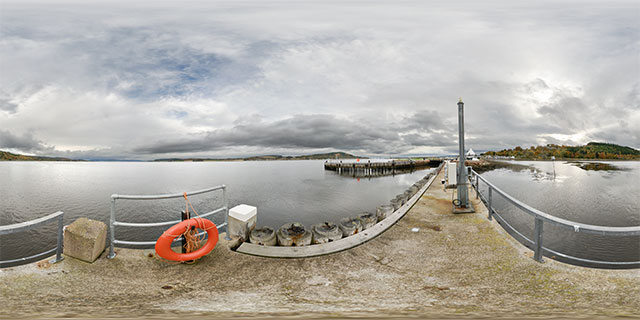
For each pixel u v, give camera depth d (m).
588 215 15.72
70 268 3.29
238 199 26.42
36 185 41.41
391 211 5.88
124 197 3.62
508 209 15.45
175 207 23.08
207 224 3.70
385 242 4.38
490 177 36.31
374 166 56.78
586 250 9.27
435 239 4.46
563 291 2.69
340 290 2.93
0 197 28.61
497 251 3.84
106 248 3.87
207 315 2.26
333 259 3.79
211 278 3.28
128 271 3.37
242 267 3.56
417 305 2.48
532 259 3.49
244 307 2.48
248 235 4.38
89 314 2.29
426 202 7.25
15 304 2.52
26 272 3.14
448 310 2.31
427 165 75.75
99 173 79.88
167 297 2.78
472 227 4.97
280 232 4.34
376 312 2.30
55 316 2.23
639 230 2.48
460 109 6.13
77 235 3.46
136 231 15.33
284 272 3.42
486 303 2.50
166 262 3.64
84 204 24.42
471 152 62.75
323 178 49.47
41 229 16.39
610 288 2.66
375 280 3.17
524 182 30.30
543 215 3.24
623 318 2.02
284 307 2.48
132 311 2.37
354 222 4.92
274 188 34.56
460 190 6.14
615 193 22.55
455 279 3.13
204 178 55.00
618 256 8.73
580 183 29.48
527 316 2.11
